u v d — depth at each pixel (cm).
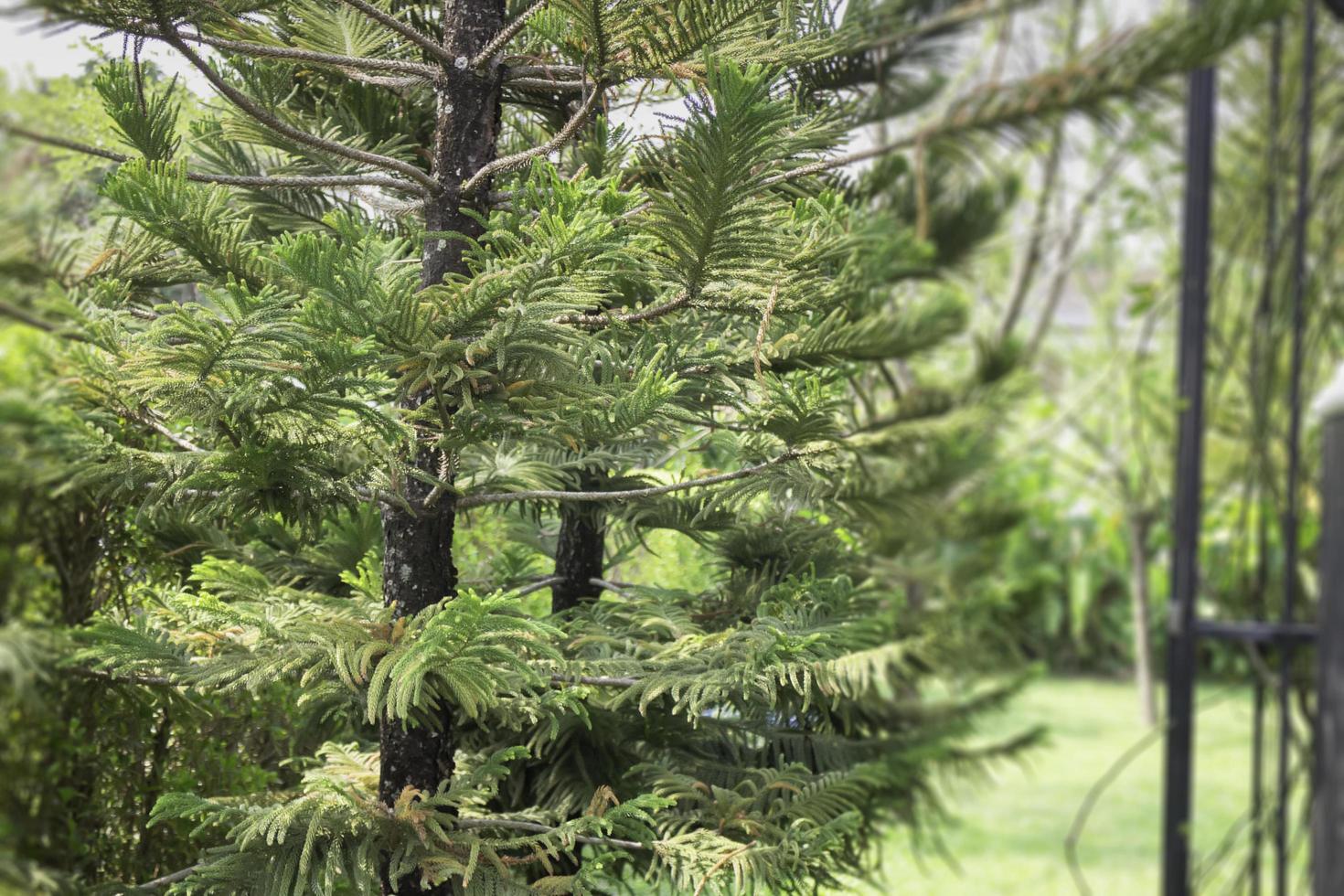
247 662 156
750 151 141
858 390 246
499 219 158
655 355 163
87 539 174
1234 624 258
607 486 215
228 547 202
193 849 186
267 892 153
